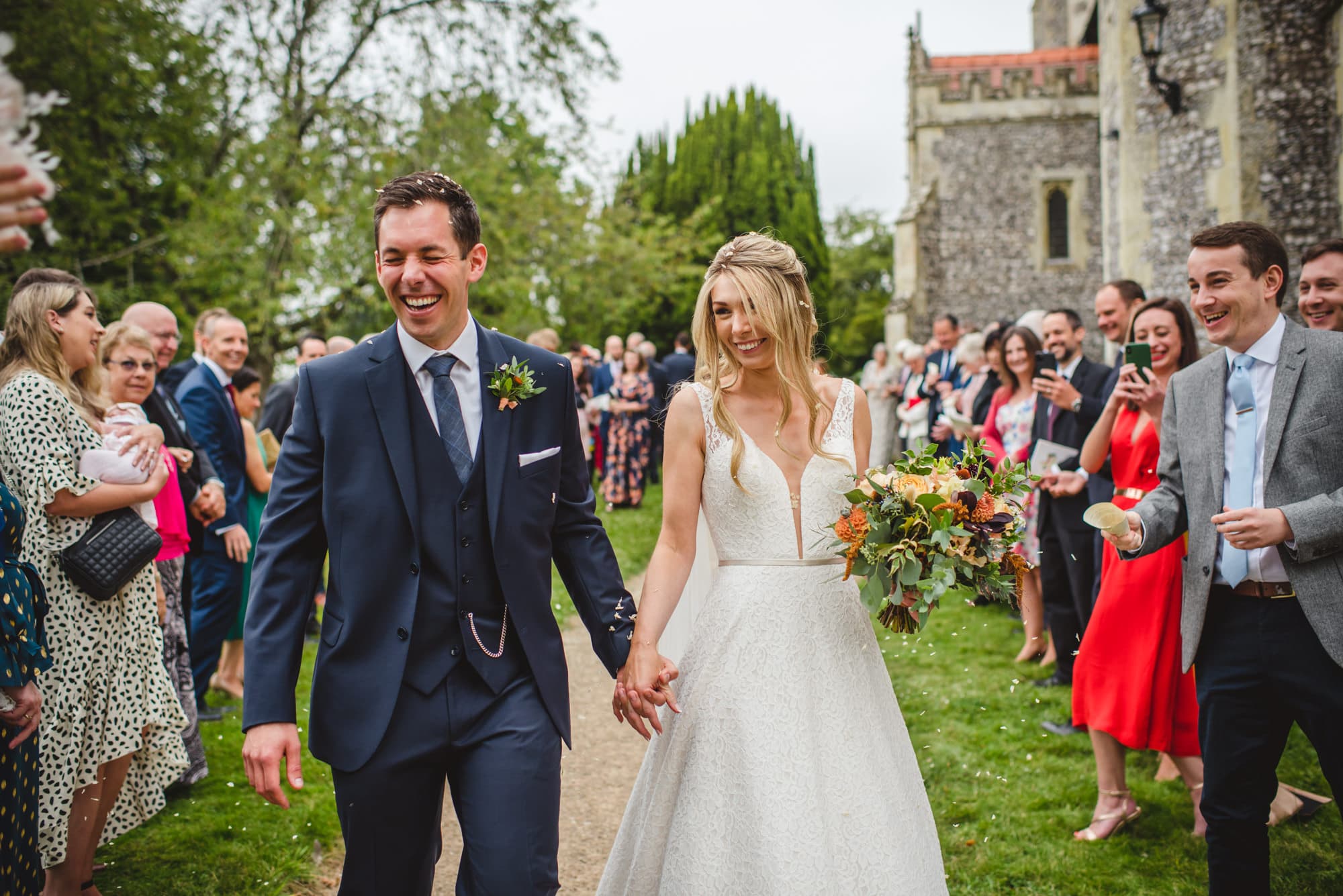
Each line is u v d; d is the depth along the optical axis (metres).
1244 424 2.50
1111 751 3.26
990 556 2.12
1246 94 9.84
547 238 14.34
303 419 2.07
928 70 20.47
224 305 13.20
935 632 5.93
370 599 2.01
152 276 14.36
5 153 1.24
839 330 36.91
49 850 2.58
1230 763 2.46
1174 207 10.52
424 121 13.91
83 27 12.18
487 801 1.96
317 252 12.62
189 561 4.49
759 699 2.14
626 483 11.00
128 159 14.41
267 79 13.55
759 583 2.23
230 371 4.71
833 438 2.36
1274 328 2.51
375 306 12.85
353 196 12.95
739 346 2.29
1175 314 3.50
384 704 1.98
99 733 2.72
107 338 3.53
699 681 2.21
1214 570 2.51
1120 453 3.62
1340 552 2.32
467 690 2.05
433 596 2.04
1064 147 19.66
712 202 18.58
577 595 2.28
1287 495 2.38
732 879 2.04
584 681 5.30
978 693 4.73
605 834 3.41
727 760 2.11
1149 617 3.13
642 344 12.02
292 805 3.57
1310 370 2.41
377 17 14.17
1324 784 3.52
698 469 2.33
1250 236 2.49
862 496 2.15
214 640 4.53
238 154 13.22
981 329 19.89
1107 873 2.99
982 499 2.14
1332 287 3.33
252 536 5.03
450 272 2.07
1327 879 2.86
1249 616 2.45
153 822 3.43
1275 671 2.39
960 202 19.97
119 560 2.67
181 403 4.45
